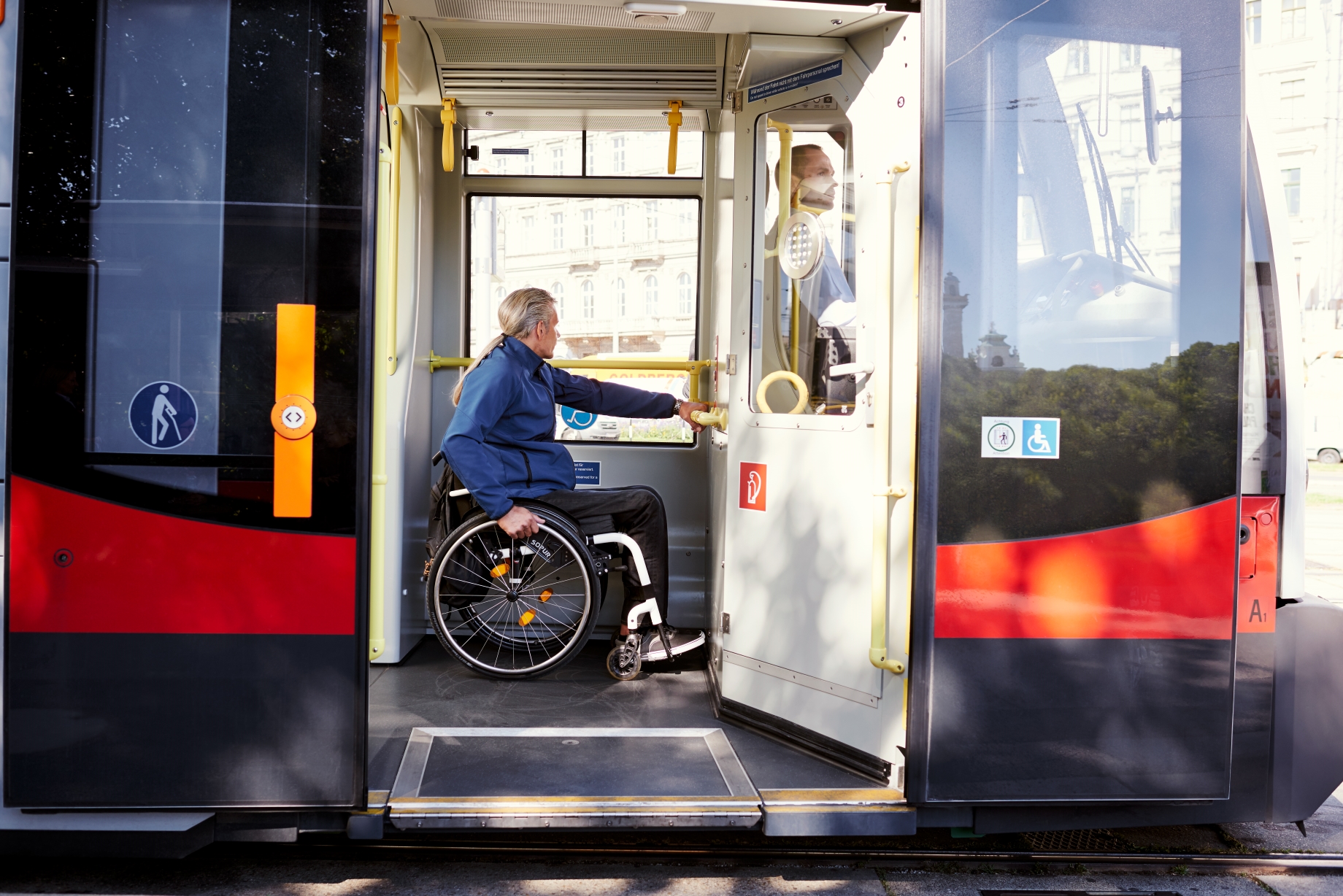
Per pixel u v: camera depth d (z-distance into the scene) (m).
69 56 2.21
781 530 2.86
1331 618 2.57
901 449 2.51
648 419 3.82
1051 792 2.40
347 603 2.26
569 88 3.65
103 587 2.22
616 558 3.61
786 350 2.99
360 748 2.28
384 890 2.45
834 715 2.69
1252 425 2.58
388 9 2.64
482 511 3.38
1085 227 2.40
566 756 2.70
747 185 3.00
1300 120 27.08
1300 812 2.59
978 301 2.37
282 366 2.24
